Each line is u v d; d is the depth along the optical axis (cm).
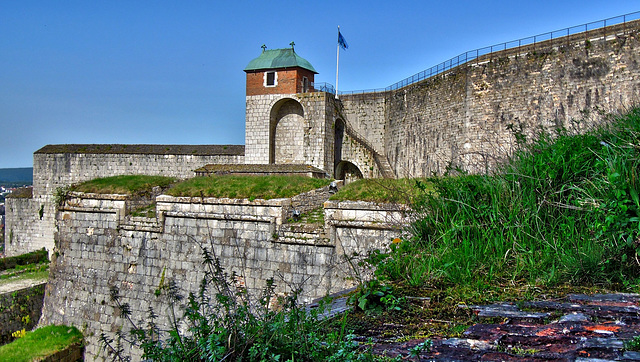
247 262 1833
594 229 823
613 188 809
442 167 3278
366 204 1608
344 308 721
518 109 2745
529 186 996
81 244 2211
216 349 556
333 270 1647
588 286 731
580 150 1020
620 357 443
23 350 1989
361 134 4481
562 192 953
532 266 802
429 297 716
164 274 1997
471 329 555
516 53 2770
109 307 2092
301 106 4241
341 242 1650
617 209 777
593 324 539
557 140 1139
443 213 1024
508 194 989
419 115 3691
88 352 2092
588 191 902
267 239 1802
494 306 642
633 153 891
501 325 562
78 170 4622
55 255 2288
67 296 2212
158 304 1980
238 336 583
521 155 1114
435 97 3444
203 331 618
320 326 627
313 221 1819
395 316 654
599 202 844
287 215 1834
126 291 2067
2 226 8462
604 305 607
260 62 4262
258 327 591
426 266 843
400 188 1531
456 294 720
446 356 491
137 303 2031
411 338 562
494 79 2872
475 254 863
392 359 495
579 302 632
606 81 2380
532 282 754
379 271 877
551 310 612
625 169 826
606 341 482
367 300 701
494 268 824
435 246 970
